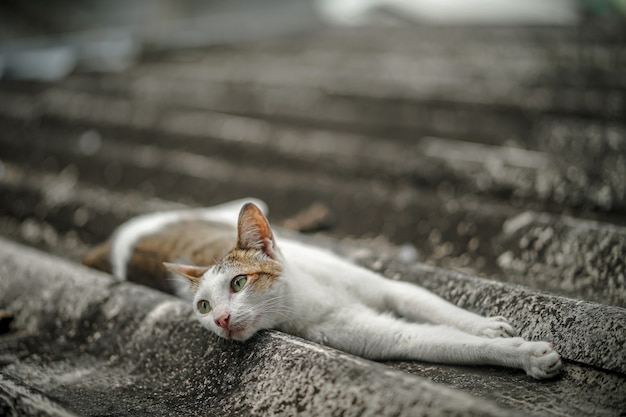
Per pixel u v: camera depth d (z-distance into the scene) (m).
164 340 0.95
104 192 1.48
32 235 1.41
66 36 3.13
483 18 3.07
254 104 1.89
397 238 1.24
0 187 1.58
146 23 3.51
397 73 2.03
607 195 1.20
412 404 0.77
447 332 0.91
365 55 2.32
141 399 0.90
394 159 1.41
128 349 0.97
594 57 1.94
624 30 2.18
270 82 2.06
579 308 0.89
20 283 1.10
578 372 0.86
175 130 1.76
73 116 1.91
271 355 0.88
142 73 2.29
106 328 1.00
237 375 0.88
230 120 1.79
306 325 0.95
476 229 1.19
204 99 1.97
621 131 1.41
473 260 1.15
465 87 1.79
